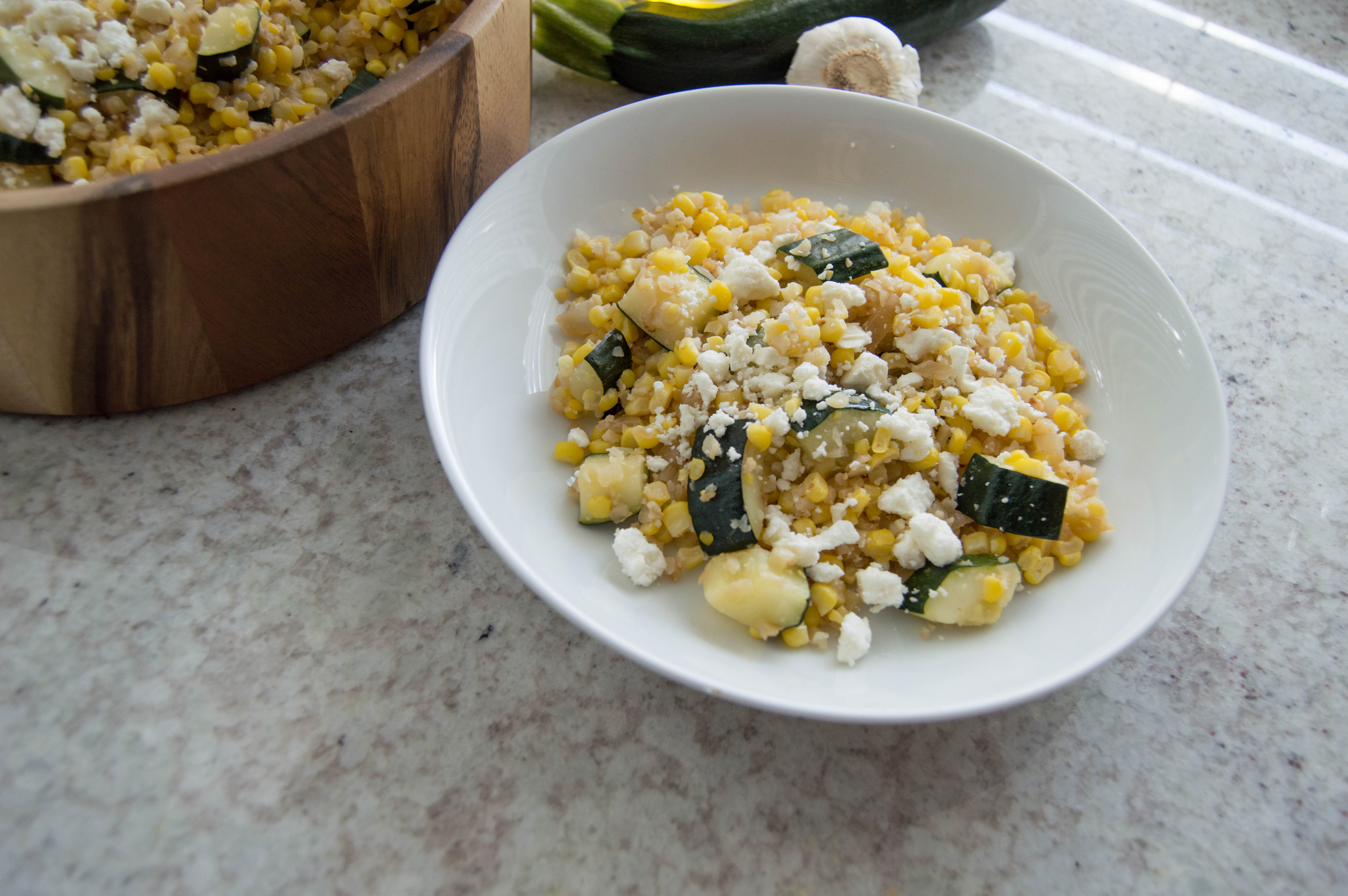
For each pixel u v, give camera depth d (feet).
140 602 1.03
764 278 1.11
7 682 0.97
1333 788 1.01
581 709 1.01
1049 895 0.95
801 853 0.96
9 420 1.12
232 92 1.09
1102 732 1.03
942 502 1.05
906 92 1.44
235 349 1.10
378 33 1.17
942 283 1.17
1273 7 1.73
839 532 1.00
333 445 1.14
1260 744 1.03
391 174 1.06
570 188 1.21
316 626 1.03
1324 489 1.20
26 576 1.03
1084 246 1.20
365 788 0.96
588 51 1.43
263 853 0.92
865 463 1.03
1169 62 1.65
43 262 0.95
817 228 1.19
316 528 1.09
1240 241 1.42
